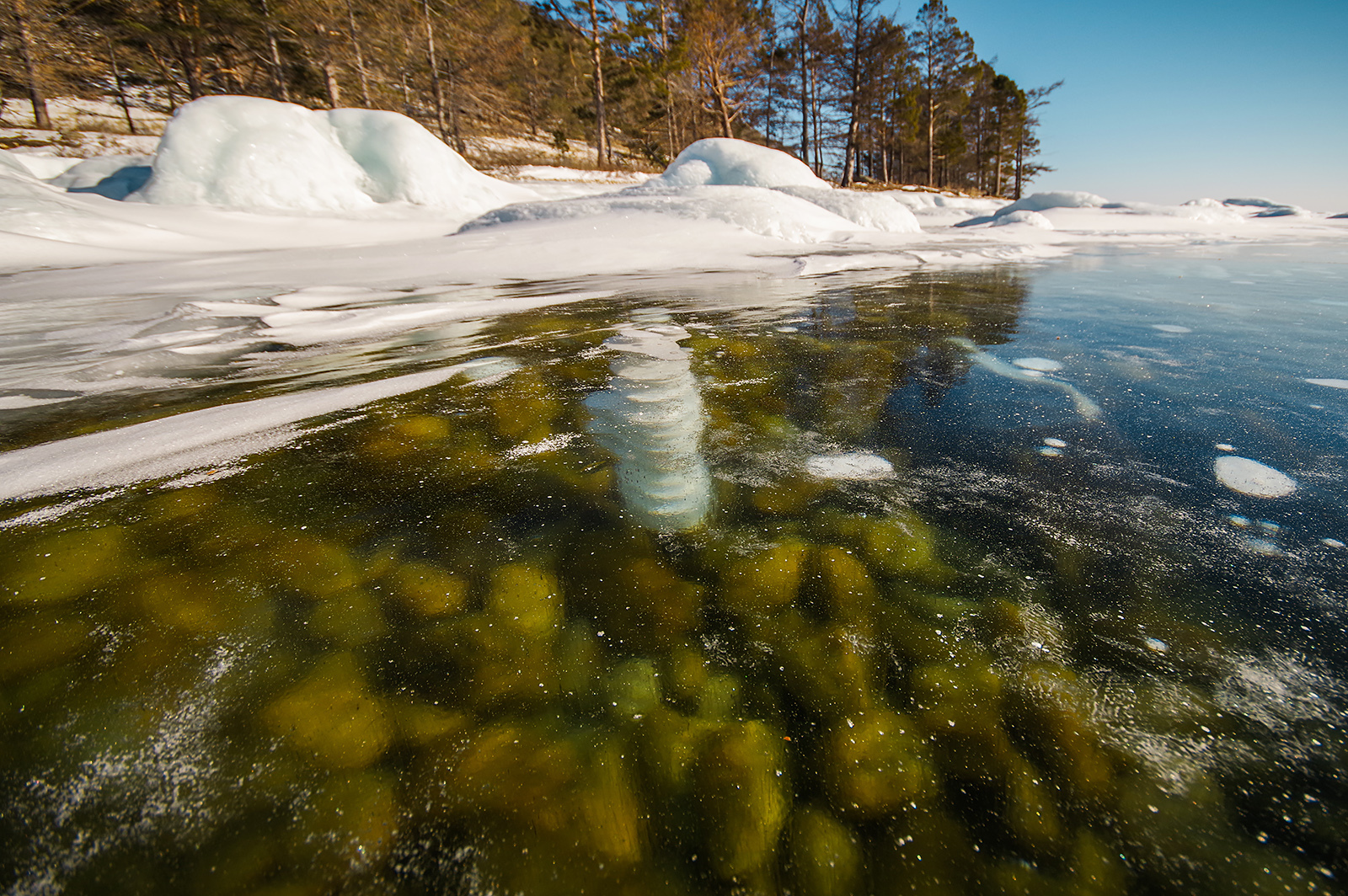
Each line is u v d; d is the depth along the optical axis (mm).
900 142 27969
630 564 914
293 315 2744
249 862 499
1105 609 809
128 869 493
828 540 978
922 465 1247
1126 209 12844
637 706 664
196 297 3234
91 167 9945
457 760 593
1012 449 1316
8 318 2748
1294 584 850
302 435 1408
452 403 1624
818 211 7609
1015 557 927
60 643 729
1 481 1167
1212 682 684
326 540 975
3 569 872
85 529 990
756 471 1225
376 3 15875
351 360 2057
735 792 567
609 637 766
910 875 501
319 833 523
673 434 1410
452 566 910
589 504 1096
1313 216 13672
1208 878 495
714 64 19625
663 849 520
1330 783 567
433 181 10453
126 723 624
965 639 758
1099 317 2641
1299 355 2016
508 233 6129
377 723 633
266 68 16453
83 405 1626
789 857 514
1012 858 513
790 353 2096
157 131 17000
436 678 696
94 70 16688
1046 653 733
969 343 2213
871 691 681
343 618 791
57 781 562
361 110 10484
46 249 5254
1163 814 543
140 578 862
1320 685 677
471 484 1167
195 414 1541
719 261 4676
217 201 8547
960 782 579
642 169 21672
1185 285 3590
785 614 806
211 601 816
